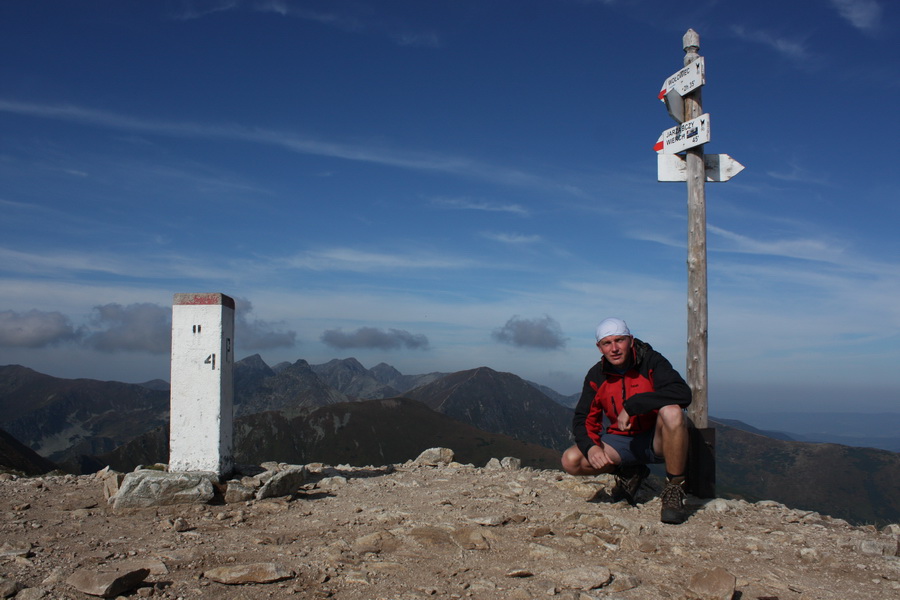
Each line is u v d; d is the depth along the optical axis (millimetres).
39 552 4738
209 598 3859
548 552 4914
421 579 4285
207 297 7113
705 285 7500
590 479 7871
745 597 4090
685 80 7633
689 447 7164
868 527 6219
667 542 5355
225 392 7242
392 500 7090
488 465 10164
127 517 6082
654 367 6086
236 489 6758
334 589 4070
